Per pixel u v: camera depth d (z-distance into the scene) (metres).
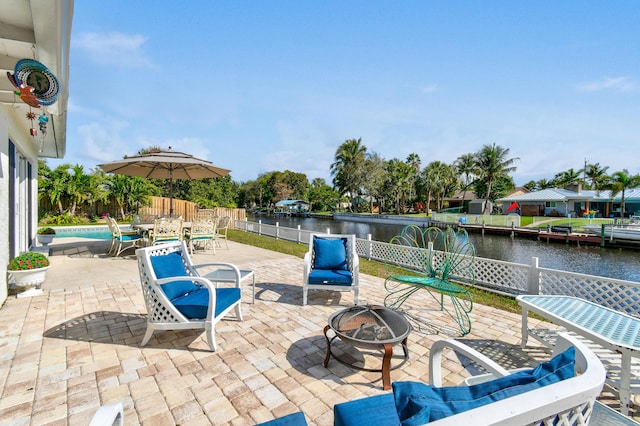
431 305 4.49
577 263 15.34
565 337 1.57
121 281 5.38
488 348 3.15
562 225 22.94
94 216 17.62
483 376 1.75
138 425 1.96
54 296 4.54
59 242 10.01
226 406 2.16
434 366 1.82
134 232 8.98
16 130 5.38
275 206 57.09
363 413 1.39
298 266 6.97
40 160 16.31
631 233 18.00
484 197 39.34
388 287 5.48
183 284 3.32
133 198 18.41
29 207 8.08
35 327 3.43
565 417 0.98
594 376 1.05
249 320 3.74
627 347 2.01
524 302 2.96
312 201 57.66
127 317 3.75
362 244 8.63
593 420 1.43
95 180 17.67
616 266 14.70
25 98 3.05
